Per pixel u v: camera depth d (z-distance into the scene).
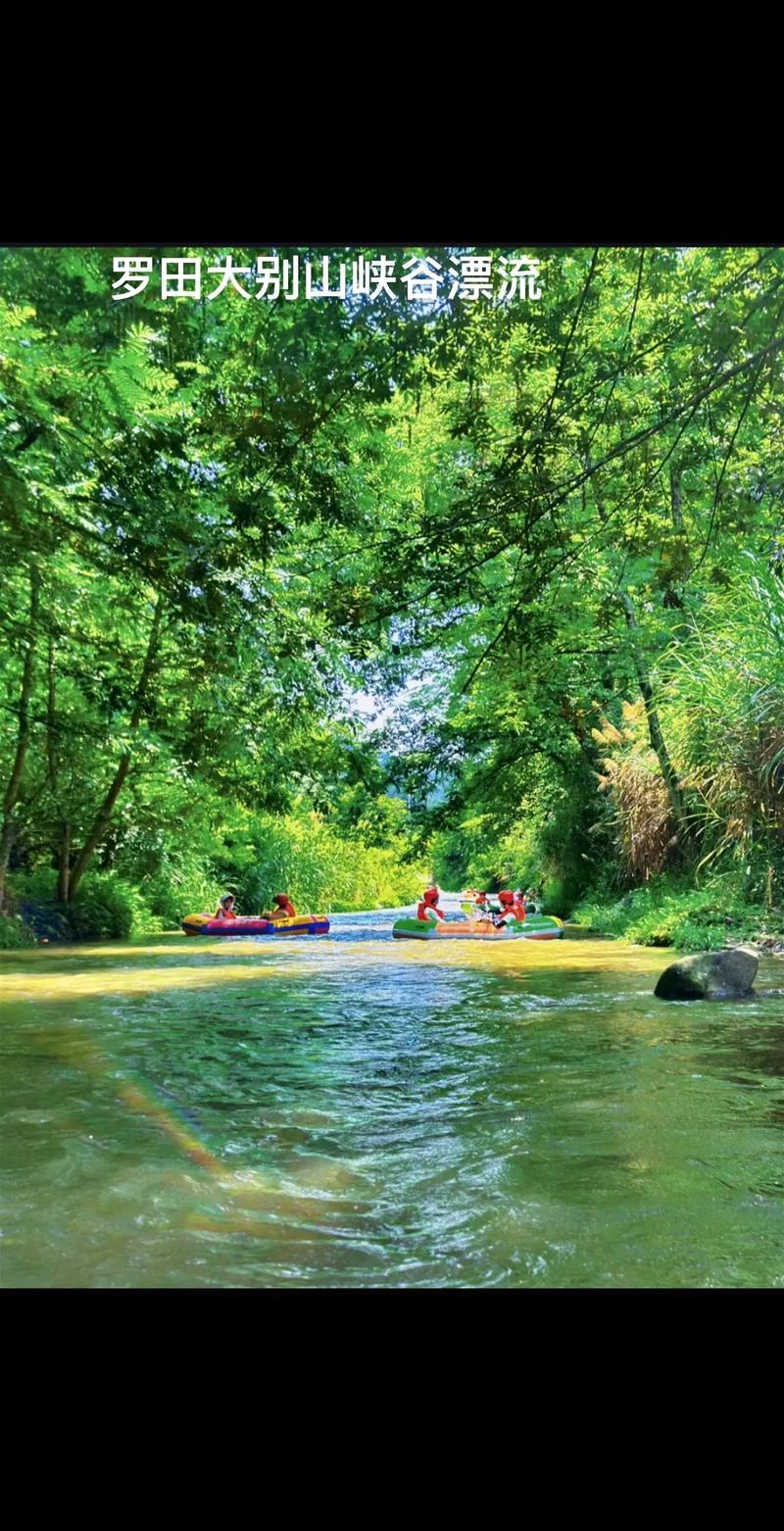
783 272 6.31
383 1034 5.46
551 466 6.74
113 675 14.22
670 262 6.80
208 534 7.21
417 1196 2.69
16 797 15.76
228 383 7.06
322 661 12.40
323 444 7.18
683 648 12.55
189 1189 2.75
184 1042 5.23
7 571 11.43
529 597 7.01
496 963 10.26
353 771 18.14
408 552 6.79
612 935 14.52
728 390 6.84
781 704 9.49
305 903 29.39
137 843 19.23
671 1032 5.34
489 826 22.61
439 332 6.57
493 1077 4.21
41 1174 2.88
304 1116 3.57
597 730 16.52
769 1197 2.64
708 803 10.62
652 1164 2.93
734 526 7.86
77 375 7.09
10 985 8.49
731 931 10.43
